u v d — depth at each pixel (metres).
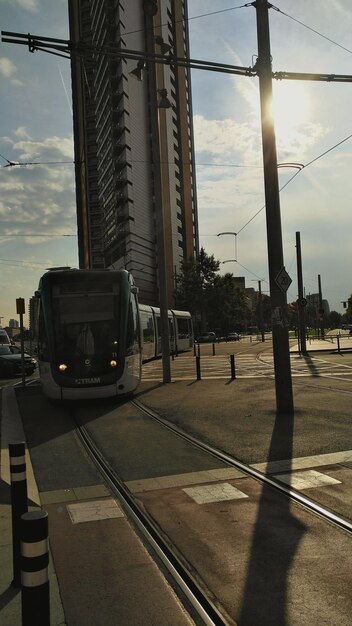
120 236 76.81
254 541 4.75
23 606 2.74
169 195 92.50
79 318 13.52
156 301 83.69
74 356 13.24
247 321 152.50
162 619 3.51
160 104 19.55
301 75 11.96
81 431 10.10
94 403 13.85
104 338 13.45
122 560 4.45
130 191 74.75
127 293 14.20
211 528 5.09
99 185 90.88
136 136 78.06
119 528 5.18
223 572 4.16
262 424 10.06
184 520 5.32
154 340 32.38
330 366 22.88
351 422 9.93
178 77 105.12
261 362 27.19
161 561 4.40
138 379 14.89
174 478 6.81
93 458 8.01
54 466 7.62
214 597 3.78
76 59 11.38
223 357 32.78
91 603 3.72
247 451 8.04
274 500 5.85
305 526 5.07
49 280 13.94
